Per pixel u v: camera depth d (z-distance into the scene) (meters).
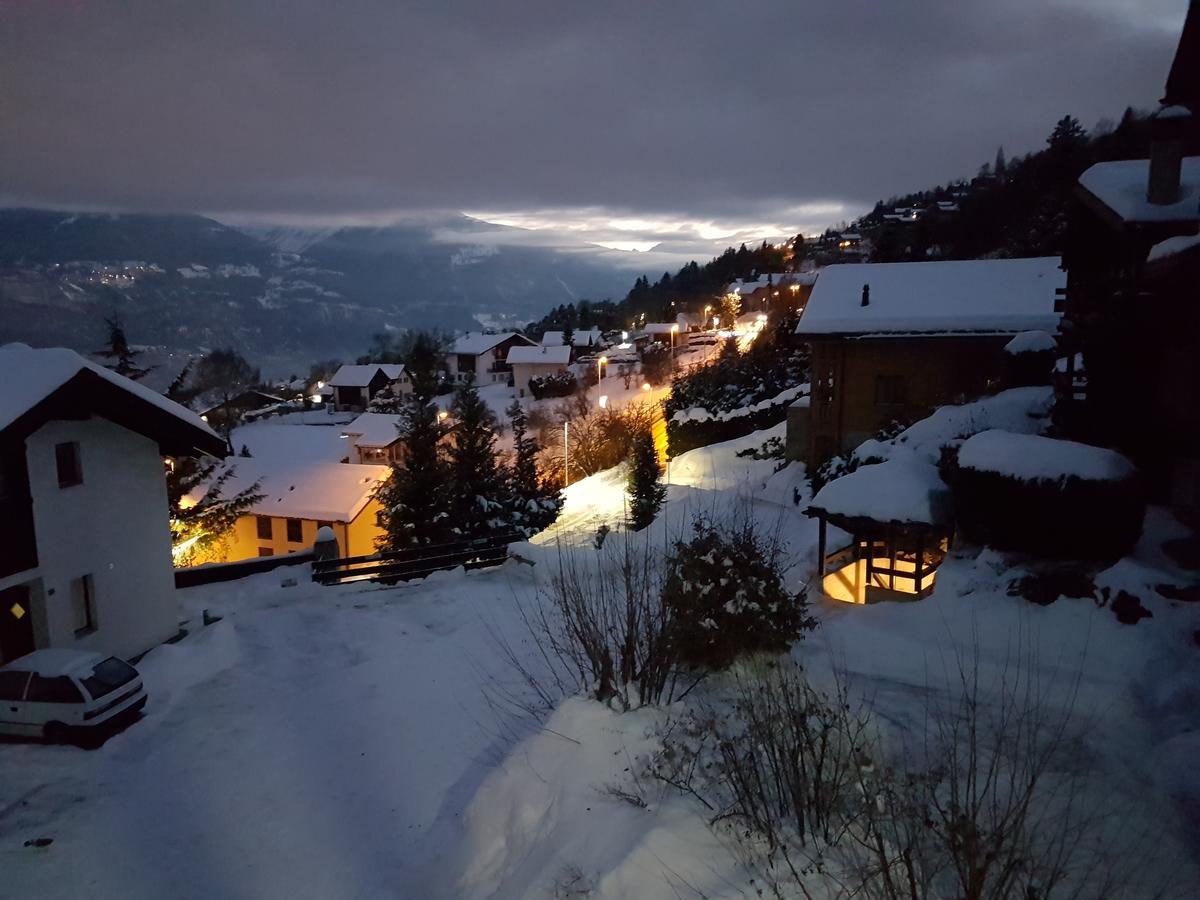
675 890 4.64
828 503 10.55
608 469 38.03
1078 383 13.26
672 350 66.19
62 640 10.89
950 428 13.81
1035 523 9.01
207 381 79.44
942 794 5.53
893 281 22.25
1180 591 7.97
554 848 5.49
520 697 8.73
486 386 80.81
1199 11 12.41
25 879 6.41
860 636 9.02
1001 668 7.89
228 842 6.88
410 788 7.42
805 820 5.21
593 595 9.24
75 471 11.34
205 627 12.86
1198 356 9.77
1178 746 6.11
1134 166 13.06
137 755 8.62
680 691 7.55
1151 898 4.46
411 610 12.75
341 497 32.56
